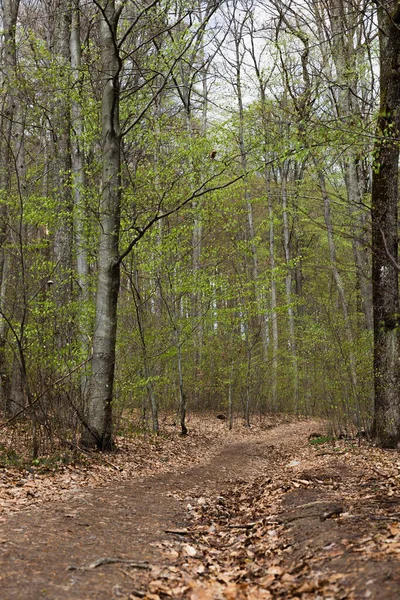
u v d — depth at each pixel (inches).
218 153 467.5
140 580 142.3
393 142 309.1
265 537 194.4
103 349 391.9
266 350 920.3
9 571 136.6
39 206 443.2
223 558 180.4
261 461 466.6
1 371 443.5
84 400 384.5
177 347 587.5
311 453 467.2
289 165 930.7
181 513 242.7
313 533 176.9
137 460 380.8
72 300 456.4
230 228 597.3
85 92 471.2
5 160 482.6
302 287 1099.3
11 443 331.3
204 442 577.9
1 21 526.9
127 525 205.5
